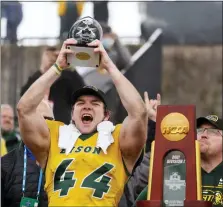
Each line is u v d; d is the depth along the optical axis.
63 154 9.88
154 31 18.17
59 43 18.11
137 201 9.41
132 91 9.89
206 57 20.05
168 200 9.20
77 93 10.13
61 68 9.98
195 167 9.21
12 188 11.43
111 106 16.38
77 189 9.57
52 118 11.26
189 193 9.13
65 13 18.06
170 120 9.41
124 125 9.89
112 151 9.90
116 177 9.77
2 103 18.02
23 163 11.55
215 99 20.14
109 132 9.96
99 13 17.97
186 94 20.23
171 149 9.34
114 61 17.17
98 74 16.44
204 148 11.36
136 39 18.00
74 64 9.92
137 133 9.81
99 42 9.80
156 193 9.23
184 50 20.08
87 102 10.10
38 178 11.44
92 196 9.56
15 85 18.11
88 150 9.82
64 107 15.94
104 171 9.71
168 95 20.14
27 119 9.92
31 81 15.90
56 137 10.07
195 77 20.20
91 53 9.82
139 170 12.31
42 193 11.36
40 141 10.00
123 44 17.94
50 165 9.87
